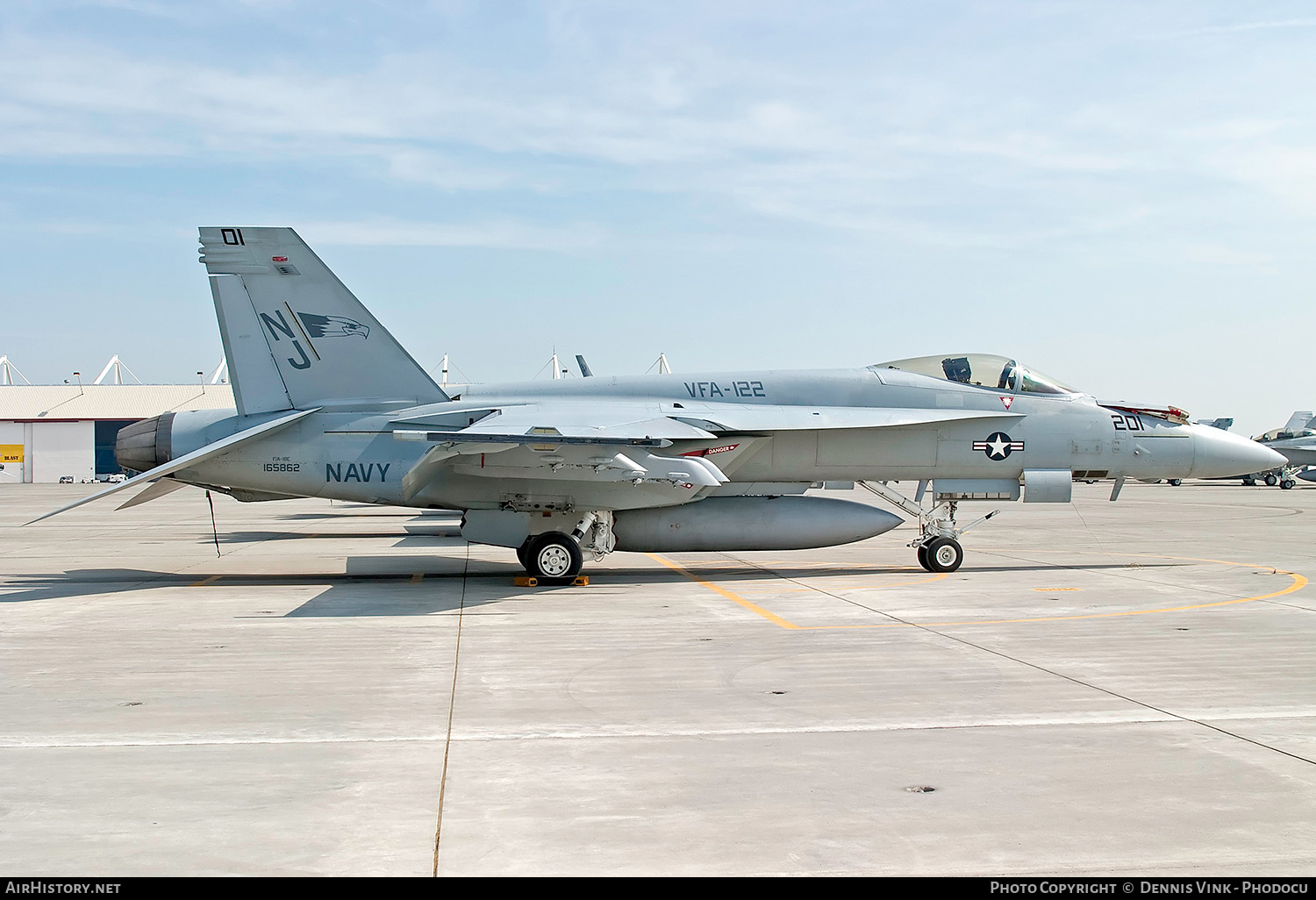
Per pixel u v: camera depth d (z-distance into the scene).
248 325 13.71
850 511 13.99
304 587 12.97
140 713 6.32
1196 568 14.97
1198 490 47.50
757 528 13.73
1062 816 4.49
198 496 48.91
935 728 5.94
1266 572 14.28
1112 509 32.03
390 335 13.98
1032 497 14.42
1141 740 5.66
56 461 66.81
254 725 6.05
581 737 5.77
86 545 20.23
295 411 13.76
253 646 8.70
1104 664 7.79
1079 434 14.36
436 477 13.22
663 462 12.15
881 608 10.86
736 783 4.93
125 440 13.81
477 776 5.05
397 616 10.39
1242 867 3.94
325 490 13.66
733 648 8.50
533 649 8.50
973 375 14.63
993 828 4.34
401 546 19.34
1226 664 7.79
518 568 15.29
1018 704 6.53
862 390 14.34
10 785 4.91
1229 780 4.98
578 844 4.16
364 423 13.61
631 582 13.48
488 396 14.30
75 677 7.41
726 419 13.42
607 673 7.52
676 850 4.10
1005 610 10.69
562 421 12.24
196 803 4.66
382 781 4.98
